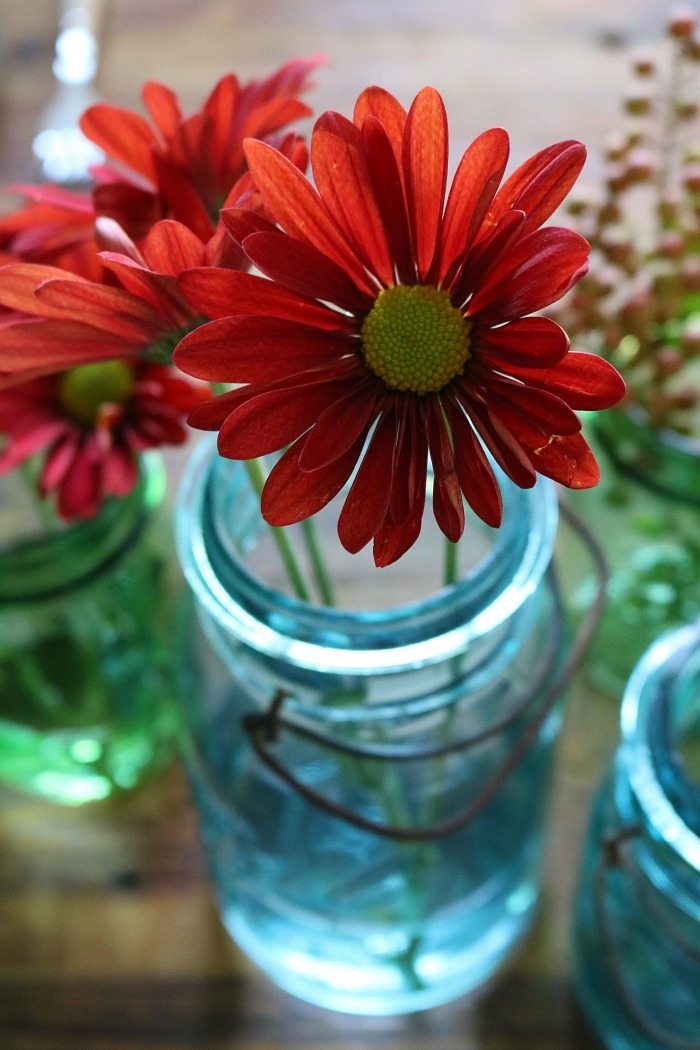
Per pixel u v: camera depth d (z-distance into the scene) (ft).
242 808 1.39
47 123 1.96
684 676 1.31
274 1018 1.61
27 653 1.53
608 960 1.37
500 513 0.89
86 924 1.67
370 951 1.53
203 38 2.03
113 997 1.63
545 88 1.96
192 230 0.99
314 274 0.88
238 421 0.87
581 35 2.02
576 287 1.36
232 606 1.13
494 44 2.01
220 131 1.01
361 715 1.18
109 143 1.03
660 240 1.36
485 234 0.89
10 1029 1.61
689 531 1.51
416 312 0.90
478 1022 1.61
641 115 1.42
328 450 0.89
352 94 1.97
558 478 0.89
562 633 1.35
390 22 2.04
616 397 0.87
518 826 1.47
